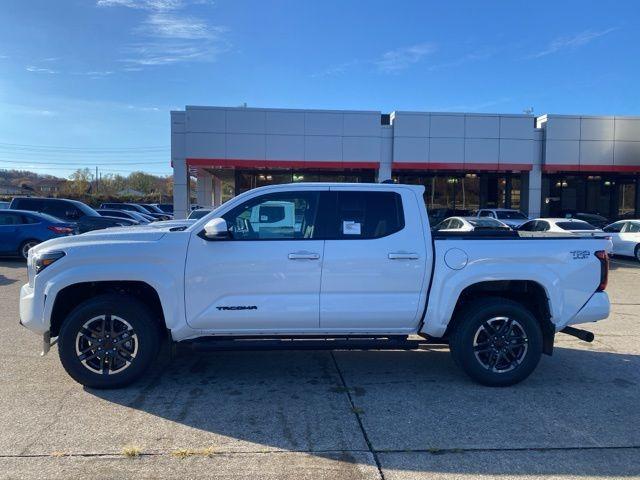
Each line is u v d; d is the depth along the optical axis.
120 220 18.91
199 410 4.49
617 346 6.74
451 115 25.66
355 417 4.38
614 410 4.58
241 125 24.89
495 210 23.84
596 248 5.23
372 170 26.86
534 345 5.07
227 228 4.83
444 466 3.58
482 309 5.04
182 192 25.23
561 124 26.23
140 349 4.87
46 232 14.90
